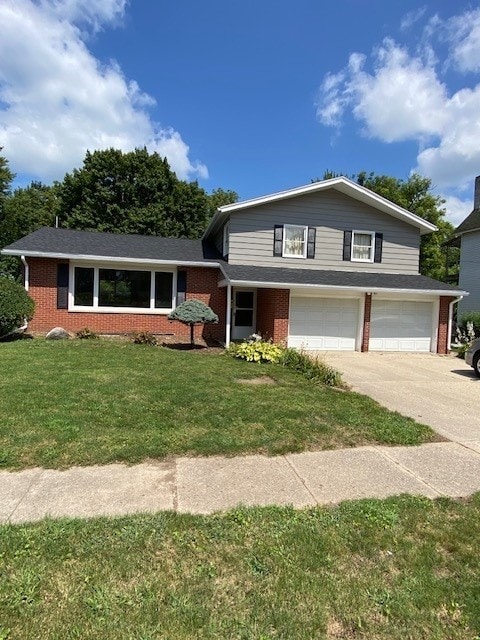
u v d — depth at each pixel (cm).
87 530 287
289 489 370
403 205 3297
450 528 309
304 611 219
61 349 1043
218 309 1513
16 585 229
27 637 194
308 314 1385
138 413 548
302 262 1518
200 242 1794
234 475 395
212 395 653
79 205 3075
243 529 298
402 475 409
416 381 923
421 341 1458
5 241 3089
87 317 1398
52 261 1359
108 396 616
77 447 434
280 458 441
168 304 1475
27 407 549
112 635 197
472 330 1662
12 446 429
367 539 290
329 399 677
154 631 201
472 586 243
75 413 533
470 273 2280
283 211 1503
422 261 3375
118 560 255
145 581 238
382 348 1435
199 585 236
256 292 1552
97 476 381
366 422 566
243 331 1548
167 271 1466
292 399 659
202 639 198
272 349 1064
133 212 3044
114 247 1481
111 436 468
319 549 276
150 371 816
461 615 220
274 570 253
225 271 1343
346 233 1550
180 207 3238
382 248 1580
